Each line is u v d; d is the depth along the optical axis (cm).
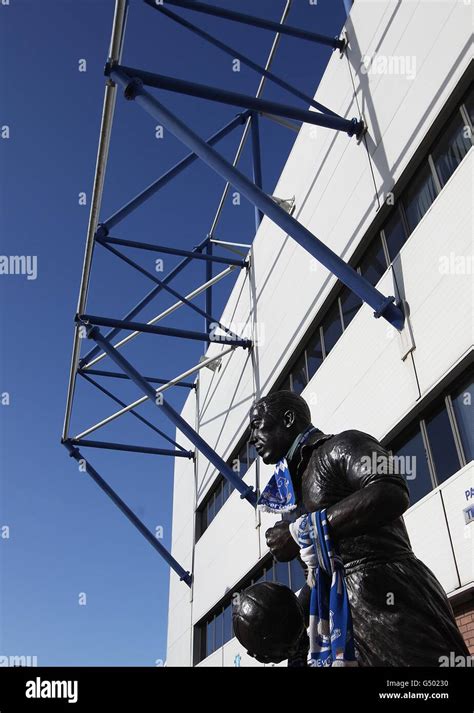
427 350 862
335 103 1293
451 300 820
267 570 1508
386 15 1112
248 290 1856
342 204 1216
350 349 1105
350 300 1200
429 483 853
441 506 782
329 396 1162
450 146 904
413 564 239
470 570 716
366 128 1148
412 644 217
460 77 867
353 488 248
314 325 1347
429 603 229
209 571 1950
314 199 1359
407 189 1018
